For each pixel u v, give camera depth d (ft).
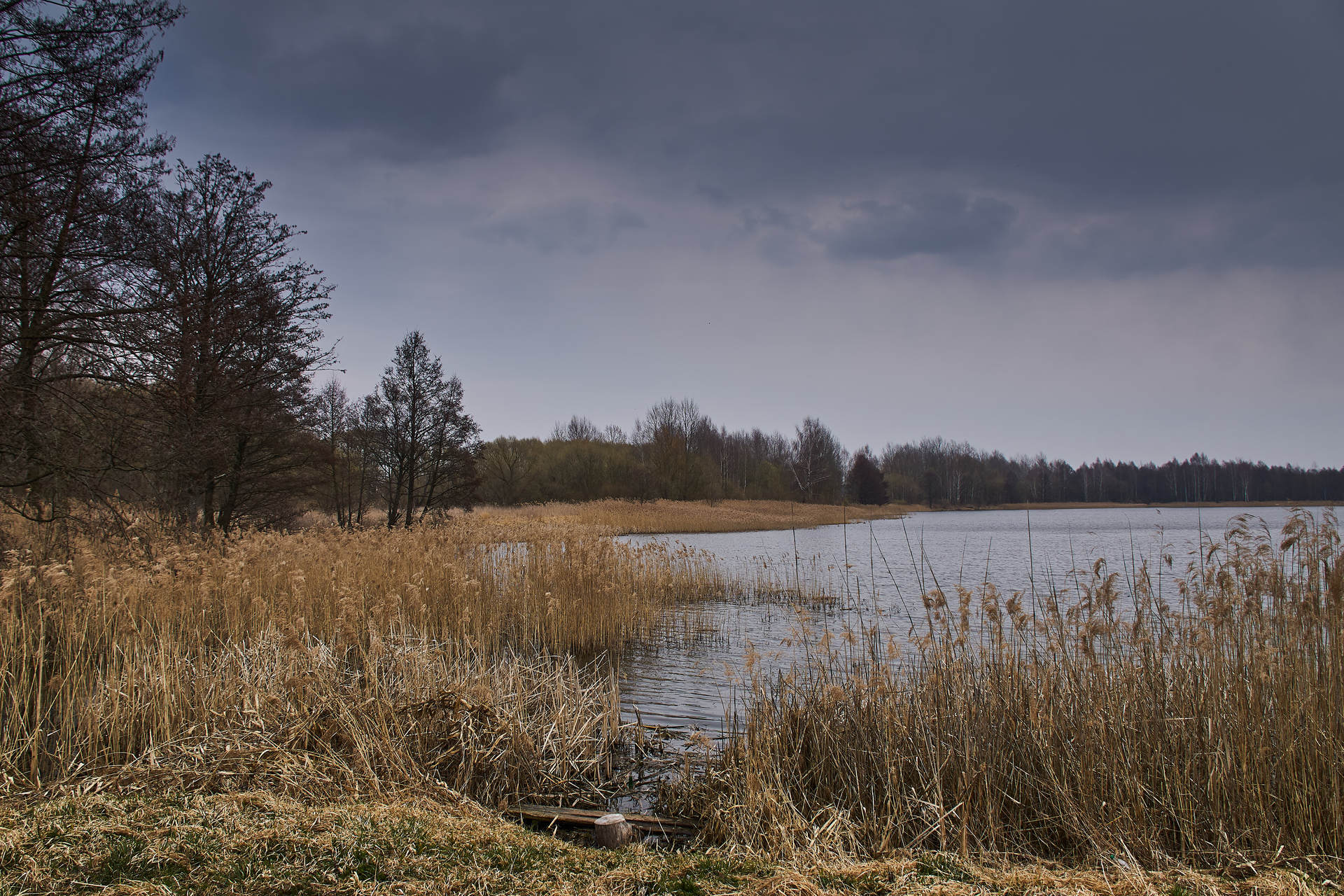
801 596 54.44
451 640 33.60
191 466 47.60
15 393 37.73
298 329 62.49
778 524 145.38
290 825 13.58
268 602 34.94
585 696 24.07
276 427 63.31
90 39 38.34
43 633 22.07
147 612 31.94
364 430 90.63
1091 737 16.44
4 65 36.68
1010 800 16.01
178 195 55.72
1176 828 15.16
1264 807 14.84
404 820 14.32
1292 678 16.48
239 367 58.18
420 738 19.08
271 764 17.15
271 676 22.66
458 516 103.09
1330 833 14.23
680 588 54.39
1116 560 61.31
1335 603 16.78
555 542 51.08
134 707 20.24
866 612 48.24
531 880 12.06
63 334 40.81
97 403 42.19
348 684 21.61
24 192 37.19
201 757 17.43
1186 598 22.30
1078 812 15.23
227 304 55.77
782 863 13.32
